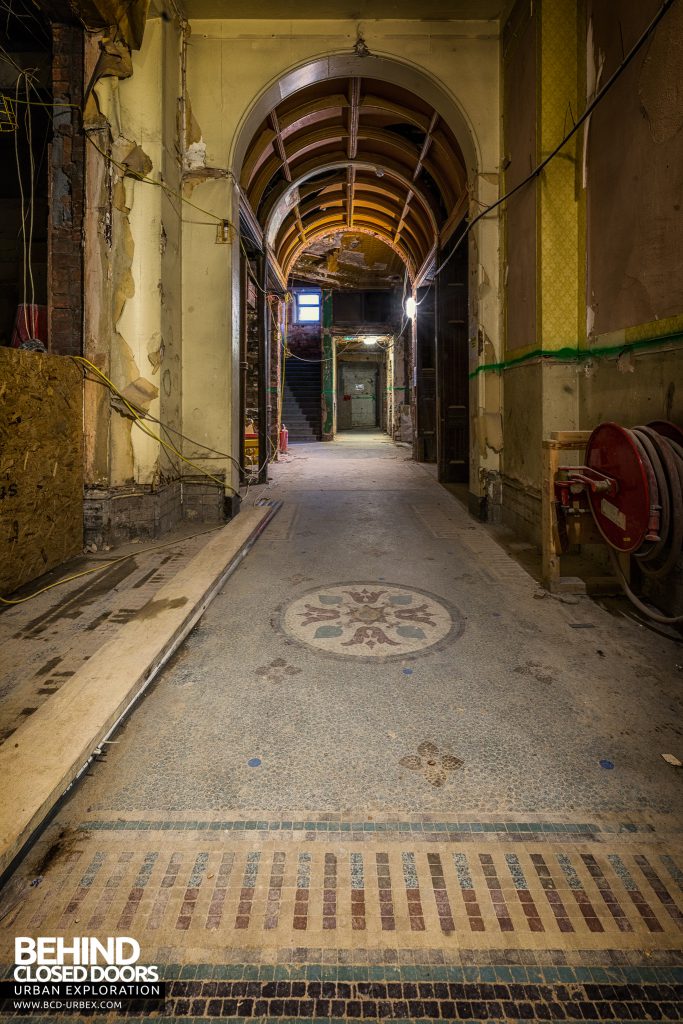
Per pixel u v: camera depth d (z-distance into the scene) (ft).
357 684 9.24
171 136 19.34
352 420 81.00
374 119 27.02
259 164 26.37
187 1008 4.35
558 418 16.70
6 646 10.39
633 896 5.28
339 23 20.53
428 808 6.40
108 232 17.10
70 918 5.04
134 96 17.80
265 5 19.84
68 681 8.62
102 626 11.33
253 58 20.68
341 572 15.38
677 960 4.70
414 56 20.62
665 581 11.88
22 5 18.04
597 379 15.26
